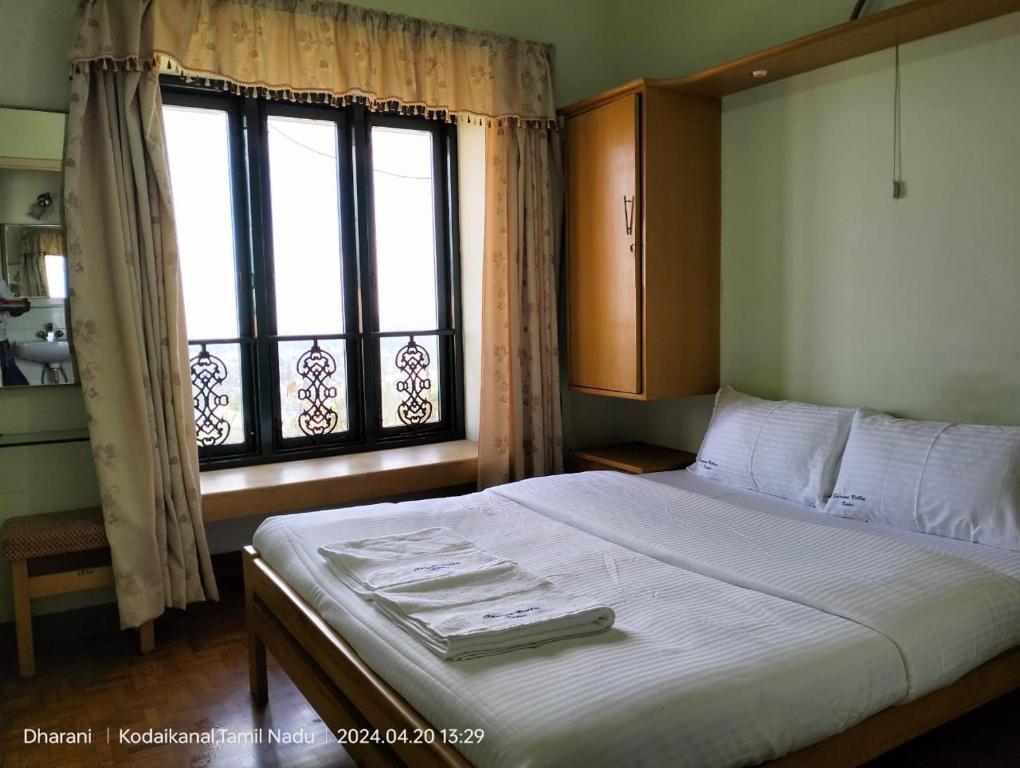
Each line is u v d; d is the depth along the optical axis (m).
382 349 4.10
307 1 3.23
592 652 1.58
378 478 3.55
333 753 2.23
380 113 3.98
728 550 2.20
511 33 3.85
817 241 3.24
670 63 3.86
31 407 3.02
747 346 3.59
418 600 1.80
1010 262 2.61
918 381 2.91
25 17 2.91
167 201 2.96
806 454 2.98
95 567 2.87
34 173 2.95
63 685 2.66
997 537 2.31
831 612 1.78
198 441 3.66
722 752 1.38
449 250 4.24
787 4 3.28
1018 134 2.57
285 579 2.23
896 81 2.90
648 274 3.47
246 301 3.71
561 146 3.97
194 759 2.20
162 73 3.40
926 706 1.73
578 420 4.21
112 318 2.90
